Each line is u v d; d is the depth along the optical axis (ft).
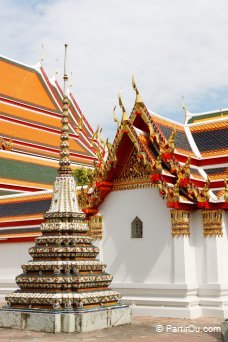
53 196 64.54
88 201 78.95
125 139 75.66
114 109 76.13
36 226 106.42
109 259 77.97
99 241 79.10
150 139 77.56
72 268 58.65
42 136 232.94
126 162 77.82
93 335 53.47
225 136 82.99
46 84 267.80
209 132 85.46
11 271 105.29
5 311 58.80
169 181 73.77
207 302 70.23
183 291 69.82
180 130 86.58
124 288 74.90
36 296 57.67
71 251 59.36
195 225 73.92
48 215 63.21
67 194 63.98
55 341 49.67
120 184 78.79
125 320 61.93
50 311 55.88
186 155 79.41
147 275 74.13
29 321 56.59
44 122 244.42
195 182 75.41
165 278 72.49
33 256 61.31
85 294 57.52
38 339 50.70
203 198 71.61
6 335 53.11
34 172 175.94
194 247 73.46
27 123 230.89
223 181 76.33
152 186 75.72
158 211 74.79
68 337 52.08
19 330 56.49
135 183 77.36
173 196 70.49
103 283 61.05
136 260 75.61
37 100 254.06
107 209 79.66
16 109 237.45
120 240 77.56
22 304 58.75
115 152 75.92
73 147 239.71
